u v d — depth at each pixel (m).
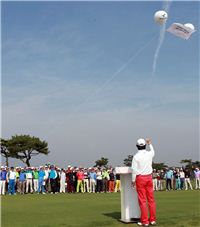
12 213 14.21
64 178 31.05
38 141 71.56
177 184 34.78
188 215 12.92
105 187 32.16
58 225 10.99
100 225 11.08
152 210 11.10
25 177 29.75
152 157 11.36
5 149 71.06
